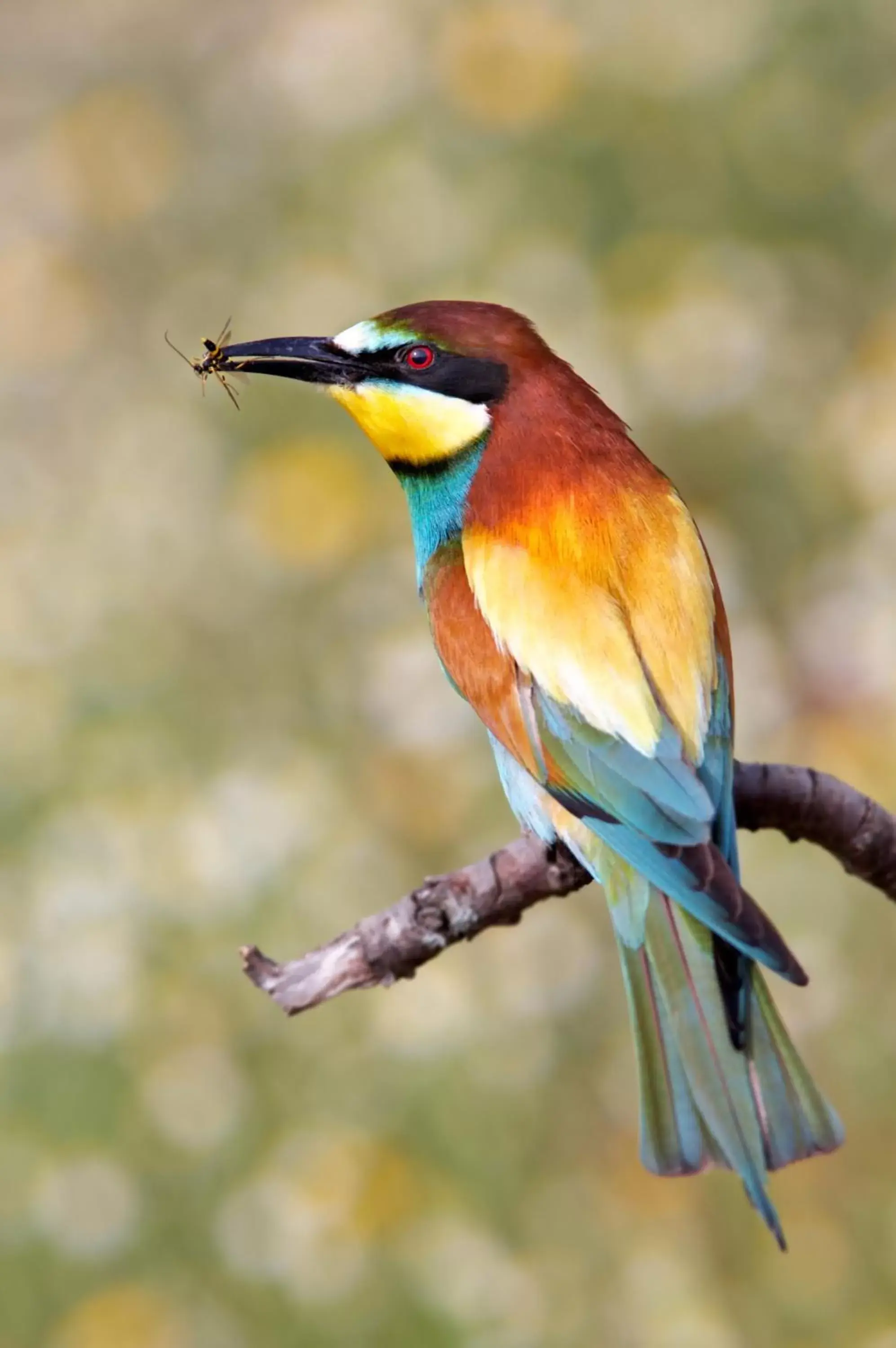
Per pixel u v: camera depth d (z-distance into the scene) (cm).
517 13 1431
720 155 1418
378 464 1326
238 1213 1105
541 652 812
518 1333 1091
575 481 838
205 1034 1120
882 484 1314
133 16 1667
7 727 1184
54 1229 1104
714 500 1338
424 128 1405
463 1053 1123
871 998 1195
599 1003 1172
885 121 1444
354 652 1248
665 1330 1097
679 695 787
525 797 823
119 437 1330
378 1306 1095
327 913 1134
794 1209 1177
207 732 1203
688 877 741
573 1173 1140
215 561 1269
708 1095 740
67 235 1461
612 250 1380
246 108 1499
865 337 1371
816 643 1298
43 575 1248
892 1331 1138
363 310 1344
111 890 1128
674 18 1441
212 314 1387
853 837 775
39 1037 1116
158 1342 1082
